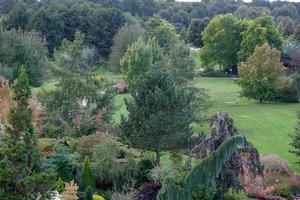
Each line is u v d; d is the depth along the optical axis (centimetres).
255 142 3672
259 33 7238
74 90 3028
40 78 5284
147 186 2262
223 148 1266
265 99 5681
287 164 2830
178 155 2470
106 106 3095
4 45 5128
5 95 2420
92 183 2233
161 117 2336
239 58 7456
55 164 2342
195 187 1277
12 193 1414
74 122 2889
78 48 3148
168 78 2472
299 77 5597
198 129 3759
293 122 4459
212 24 7969
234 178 1842
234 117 4672
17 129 1462
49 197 1530
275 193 2489
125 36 6838
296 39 9256
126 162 2381
